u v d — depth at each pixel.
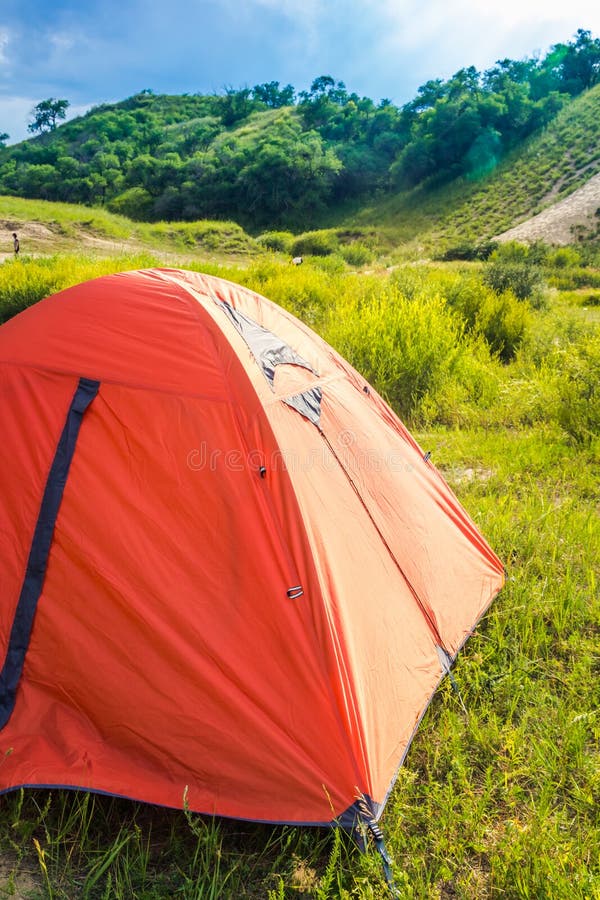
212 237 32.81
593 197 45.75
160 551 2.40
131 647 2.33
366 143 71.31
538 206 49.34
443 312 8.92
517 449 5.76
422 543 3.14
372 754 2.23
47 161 77.56
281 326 3.39
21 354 2.70
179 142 81.19
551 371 7.69
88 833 2.25
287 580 2.36
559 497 4.93
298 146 64.38
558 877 2.02
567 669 3.17
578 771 2.54
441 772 2.56
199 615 2.33
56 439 2.54
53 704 2.39
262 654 2.29
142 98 115.50
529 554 4.06
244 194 63.41
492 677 3.01
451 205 54.91
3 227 26.08
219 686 2.25
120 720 2.30
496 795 2.47
